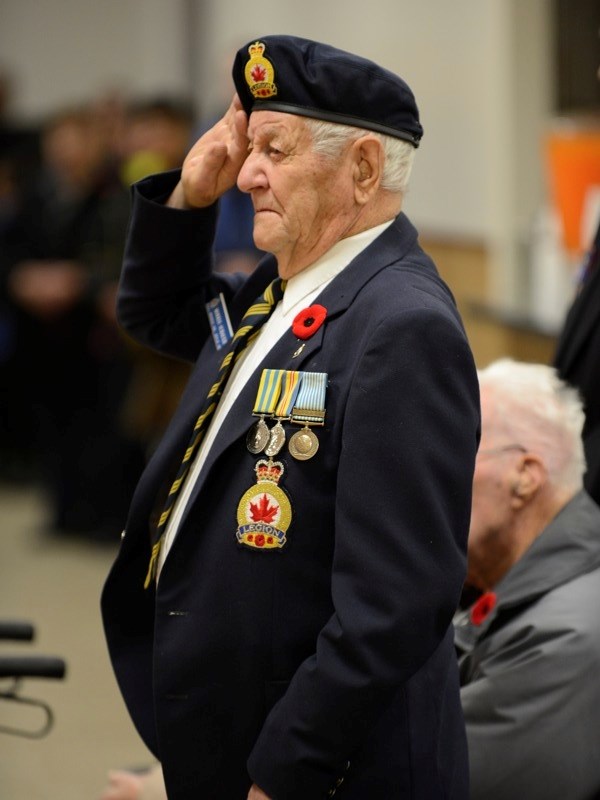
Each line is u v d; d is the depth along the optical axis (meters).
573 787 5.70
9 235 17.31
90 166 17.00
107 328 16.25
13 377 19.94
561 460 6.06
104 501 16.94
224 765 4.88
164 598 4.96
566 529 6.04
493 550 6.10
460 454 4.60
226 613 4.80
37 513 18.84
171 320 5.96
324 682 4.48
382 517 4.50
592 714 5.71
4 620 6.83
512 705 5.73
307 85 4.78
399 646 4.45
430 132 16.78
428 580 4.48
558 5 15.15
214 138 5.55
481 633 6.02
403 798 4.81
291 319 5.04
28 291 16.53
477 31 15.47
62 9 29.38
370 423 4.56
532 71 15.17
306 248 5.00
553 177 11.73
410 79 17.11
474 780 5.72
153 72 28.08
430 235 17.06
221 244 12.80
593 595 5.88
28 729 11.08
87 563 16.19
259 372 4.96
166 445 5.34
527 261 14.49
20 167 20.62
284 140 4.82
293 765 4.54
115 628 5.50
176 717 4.90
